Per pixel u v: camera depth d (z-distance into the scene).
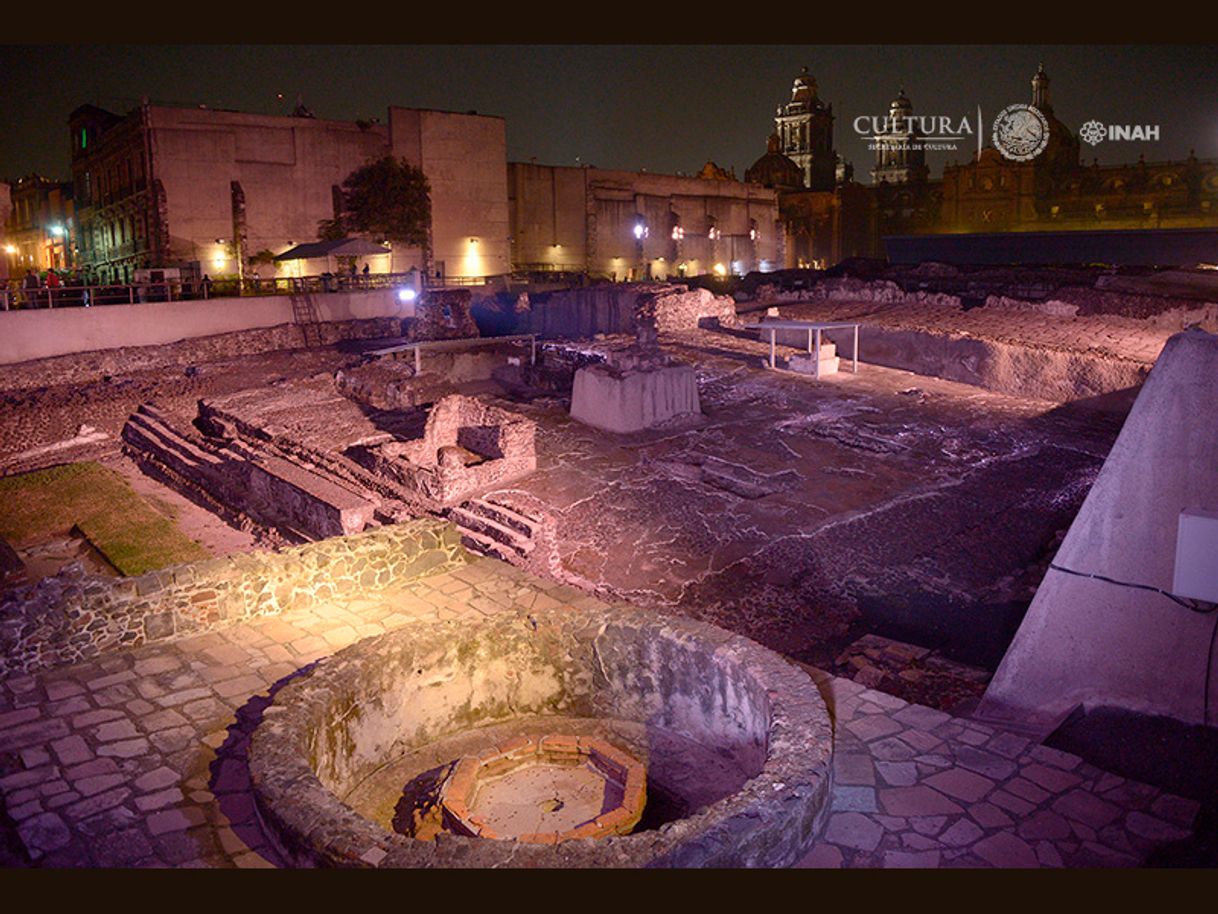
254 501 18.67
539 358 26.98
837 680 7.75
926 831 5.77
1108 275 27.30
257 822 5.91
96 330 27.08
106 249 48.38
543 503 17.34
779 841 5.32
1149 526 7.02
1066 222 68.88
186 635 8.50
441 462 17.41
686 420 21.98
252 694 7.52
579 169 57.16
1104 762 6.60
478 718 7.98
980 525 16.86
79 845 5.67
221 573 8.64
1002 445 20.66
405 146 46.66
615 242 59.69
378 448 18.73
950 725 7.03
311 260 43.84
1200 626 6.82
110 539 17.30
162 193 40.25
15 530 18.05
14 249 67.38
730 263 67.25
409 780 7.24
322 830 5.29
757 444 20.50
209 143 41.28
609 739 7.76
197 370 27.00
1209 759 6.47
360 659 7.17
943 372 25.92
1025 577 15.14
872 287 31.11
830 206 75.19
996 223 71.12
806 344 28.16
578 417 22.17
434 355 26.03
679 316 30.52
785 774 5.70
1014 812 5.97
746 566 15.37
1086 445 20.64
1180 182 64.56
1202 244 35.69
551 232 56.34
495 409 19.03
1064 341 24.52
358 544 9.44
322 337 31.25
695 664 7.53
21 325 25.67
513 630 7.95
